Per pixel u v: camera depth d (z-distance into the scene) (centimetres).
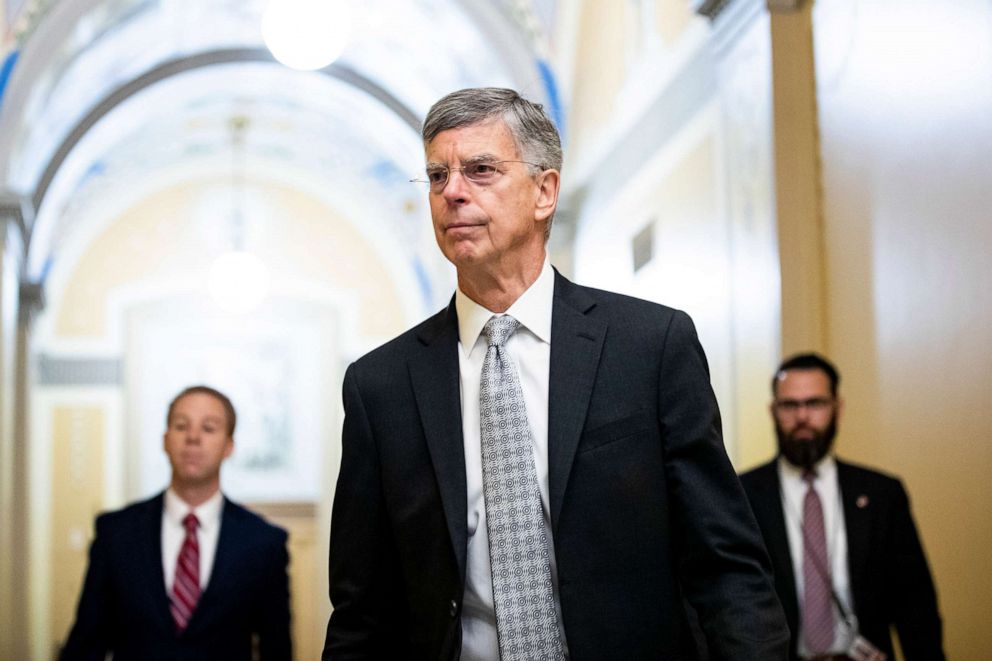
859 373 807
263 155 2059
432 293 2025
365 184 2077
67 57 1350
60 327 2028
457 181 328
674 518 324
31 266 1544
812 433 612
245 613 627
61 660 616
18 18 1284
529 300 339
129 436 2019
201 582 630
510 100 334
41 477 1981
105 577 621
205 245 2084
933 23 725
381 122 1744
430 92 1591
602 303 341
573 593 316
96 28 1360
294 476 2083
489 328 338
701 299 998
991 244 672
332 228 2123
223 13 1486
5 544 1341
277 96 1777
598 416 325
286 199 2109
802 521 610
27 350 1563
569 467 319
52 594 1950
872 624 596
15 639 1514
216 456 642
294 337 2102
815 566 602
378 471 344
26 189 1471
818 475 617
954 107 703
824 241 850
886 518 602
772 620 309
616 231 1213
